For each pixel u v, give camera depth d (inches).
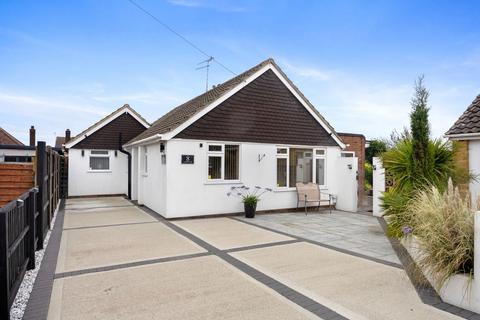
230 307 156.3
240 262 228.2
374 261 232.5
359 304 160.9
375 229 354.6
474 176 281.4
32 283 186.7
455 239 163.5
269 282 189.6
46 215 315.3
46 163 316.5
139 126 721.0
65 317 145.8
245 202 429.7
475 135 283.0
